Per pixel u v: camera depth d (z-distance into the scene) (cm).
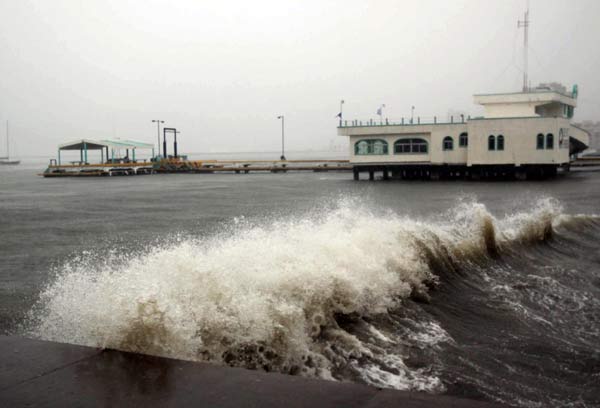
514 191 3559
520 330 737
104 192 4016
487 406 329
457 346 640
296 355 555
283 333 569
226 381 369
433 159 5206
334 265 765
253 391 353
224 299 588
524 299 916
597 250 1449
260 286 646
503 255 1291
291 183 5041
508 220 1658
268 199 3108
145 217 2177
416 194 3422
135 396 344
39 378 372
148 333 474
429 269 995
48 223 2014
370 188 4144
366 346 607
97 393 349
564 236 1623
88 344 492
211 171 7906
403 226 1151
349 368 541
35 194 3912
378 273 829
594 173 5762
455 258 1130
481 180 4941
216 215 2219
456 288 952
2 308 784
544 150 4841
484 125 4969
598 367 595
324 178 6062
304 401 338
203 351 508
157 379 372
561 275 1121
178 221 2009
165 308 490
